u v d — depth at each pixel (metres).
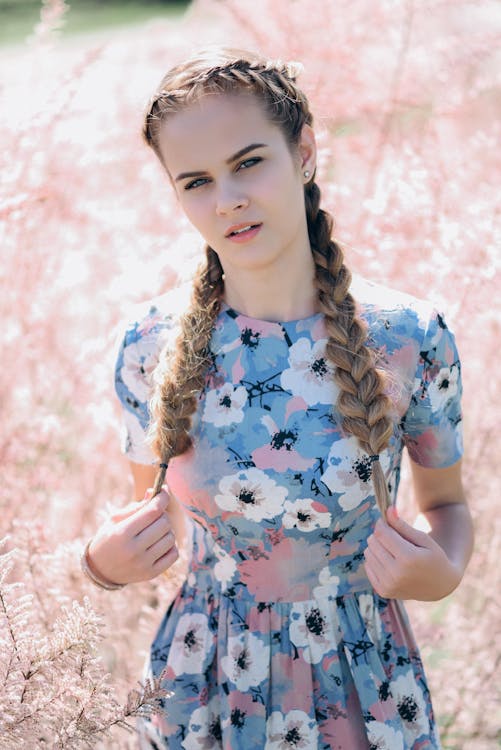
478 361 2.64
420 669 1.63
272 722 1.52
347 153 3.04
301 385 1.49
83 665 1.37
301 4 3.12
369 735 1.49
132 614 2.43
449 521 1.64
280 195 1.42
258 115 1.40
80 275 2.91
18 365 2.94
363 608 1.55
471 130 3.08
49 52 3.29
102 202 3.05
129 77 3.35
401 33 3.25
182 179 1.43
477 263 2.40
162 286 2.61
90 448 2.82
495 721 2.45
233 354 1.52
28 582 2.10
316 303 1.53
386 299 1.55
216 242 1.45
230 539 1.54
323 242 1.54
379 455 1.47
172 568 2.01
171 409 1.50
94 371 2.79
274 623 1.53
